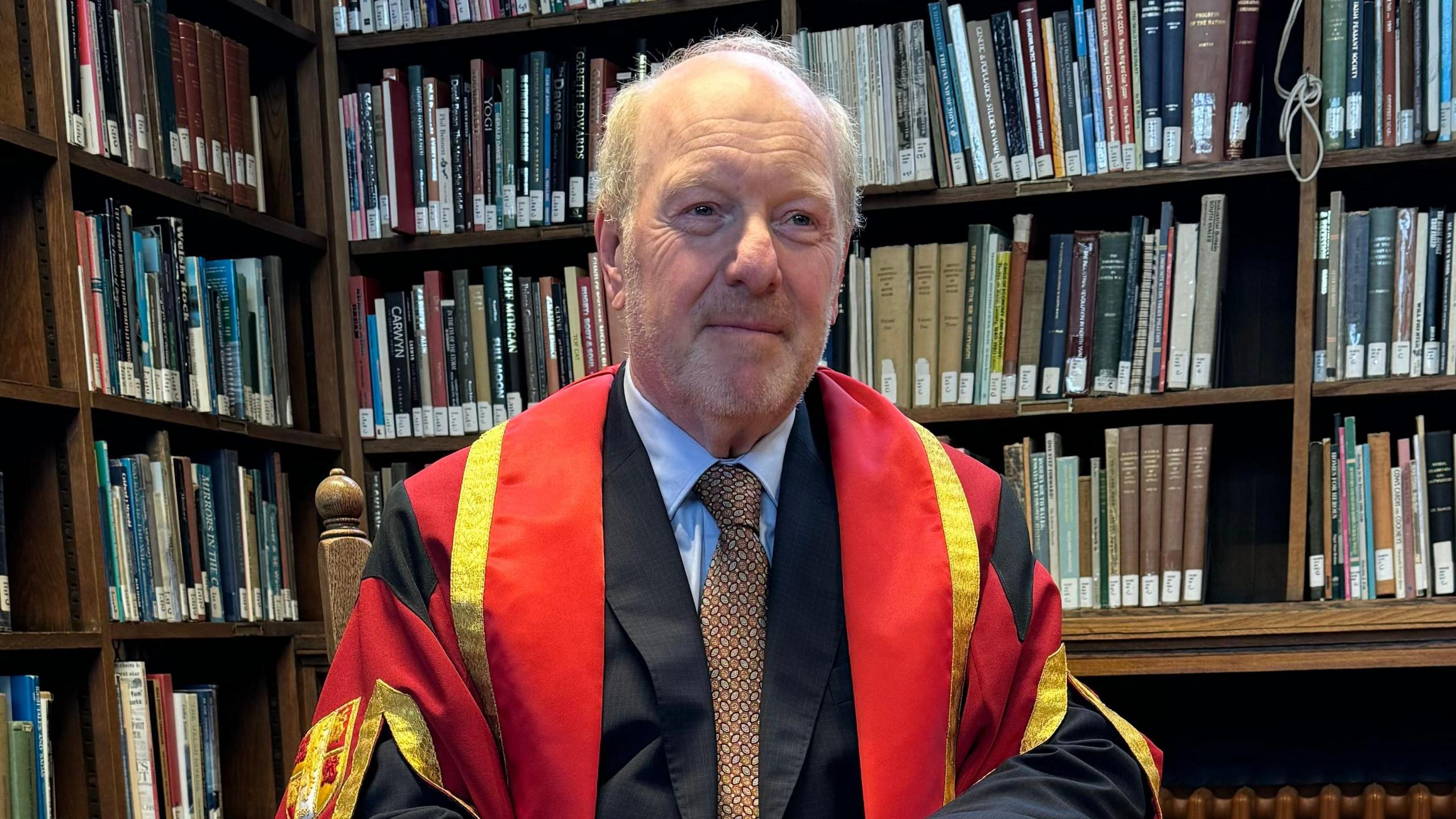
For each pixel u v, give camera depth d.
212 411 2.41
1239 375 2.64
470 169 2.70
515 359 2.67
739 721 1.10
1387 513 2.26
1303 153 2.34
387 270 2.96
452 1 2.74
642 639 1.11
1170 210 2.41
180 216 2.51
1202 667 2.17
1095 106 2.44
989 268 2.49
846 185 1.23
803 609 1.15
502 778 1.11
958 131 2.50
